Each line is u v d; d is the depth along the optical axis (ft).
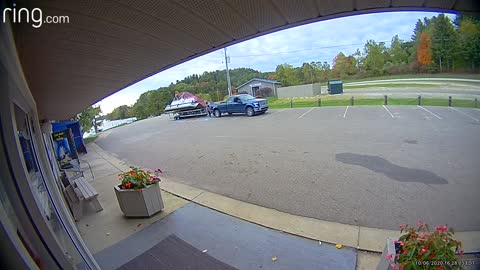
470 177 15.05
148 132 56.90
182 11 7.08
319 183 16.60
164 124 68.39
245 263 9.61
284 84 149.18
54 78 10.77
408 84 79.77
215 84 142.51
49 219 6.94
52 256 4.05
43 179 8.68
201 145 34.09
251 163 23.00
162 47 9.79
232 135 38.01
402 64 93.97
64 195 15.11
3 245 2.89
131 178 14.47
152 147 38.11
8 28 4.23
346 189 15.24
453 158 18.48
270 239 10.99
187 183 19.67
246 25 8.93
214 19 7.94
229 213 13.76
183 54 11.34
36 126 9.61
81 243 8.73
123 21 6.89
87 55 9.05
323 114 46.88
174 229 12.66
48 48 7.34
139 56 10.62
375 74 115.55
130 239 12.15
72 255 7.69
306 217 12.58
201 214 14.02
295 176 18.37
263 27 9.31
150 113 141.79
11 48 4.53
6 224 2.97
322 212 12.91
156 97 140.67
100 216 15.14
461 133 25.07
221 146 31.71
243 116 58.03
